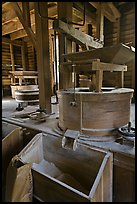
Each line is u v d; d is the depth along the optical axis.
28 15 3.43
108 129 1.84
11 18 4.88
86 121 1.86
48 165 2.02
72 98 1.88
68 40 3.07
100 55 2.10
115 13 4.49
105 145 1.65
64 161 1.93
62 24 2.52
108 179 1.49
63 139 1.81
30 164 1.55
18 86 5.52
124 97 1.87
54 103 4.41
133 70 4.50
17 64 7.84
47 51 3.05
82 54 2.24
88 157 1.69
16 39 7.51
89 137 1.84
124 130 1.76
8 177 1.48
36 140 2.00
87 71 2.54
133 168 1.42
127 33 4.70
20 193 1.44
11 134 2.25
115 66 2.15
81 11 4.25
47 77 3.13
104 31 5.17
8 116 3.08
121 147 1.60
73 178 1.86
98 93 1.74
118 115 1.87
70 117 1.97
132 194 1.46
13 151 2.28
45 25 2.94
